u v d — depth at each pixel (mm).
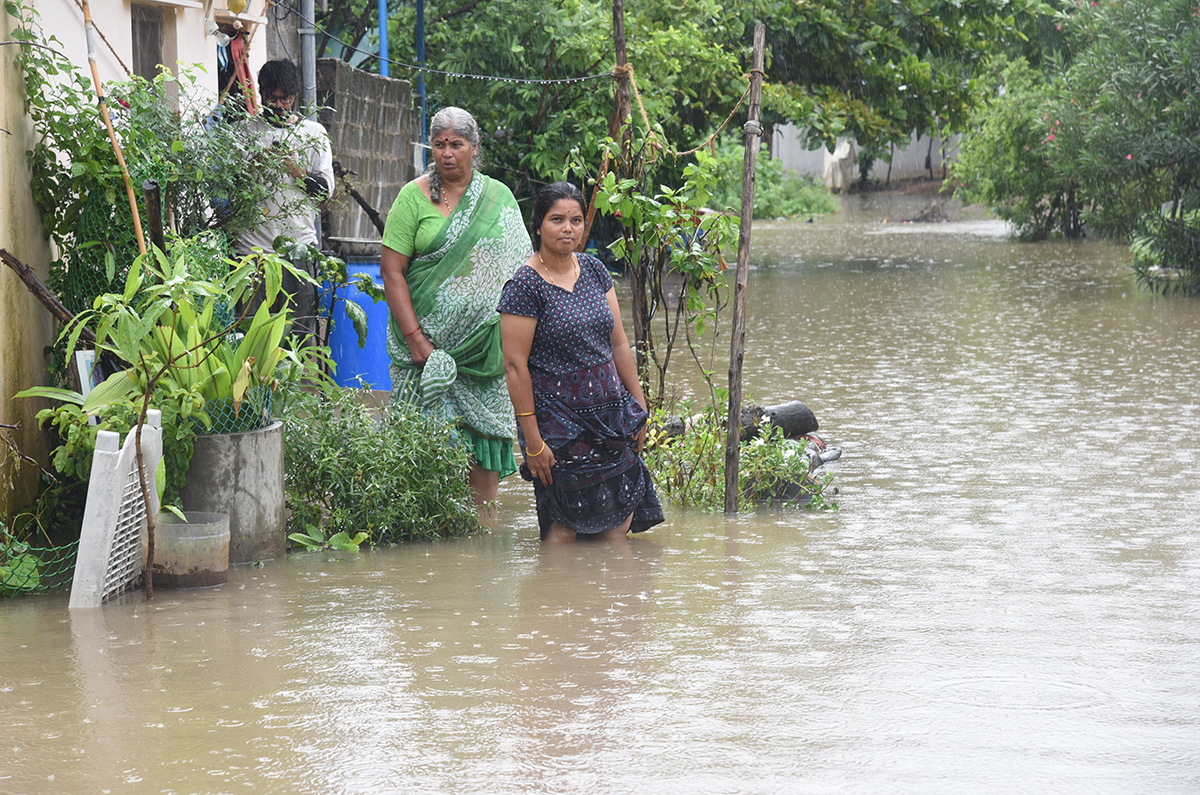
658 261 10375
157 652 5879
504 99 26656
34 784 4398
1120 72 27469
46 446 8625
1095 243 42125
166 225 8953
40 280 8602
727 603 6684
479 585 7184
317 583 7277
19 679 5504
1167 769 4422
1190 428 12570
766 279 31078
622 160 10234
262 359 7797
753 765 4469
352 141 16953
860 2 31562
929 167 74188
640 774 4402
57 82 8969
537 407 8414
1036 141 41688
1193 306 24094
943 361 17516
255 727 4895
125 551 7012
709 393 14891
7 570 7008
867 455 11469
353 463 8578
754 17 29609
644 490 8664
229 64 13672
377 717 4980
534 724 4887
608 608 6605
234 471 7707
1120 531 8492
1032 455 11344
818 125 30531
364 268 15836
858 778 4355
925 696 5156
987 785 4293
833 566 7555
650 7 27203
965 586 7020
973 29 33031
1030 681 5340
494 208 9281
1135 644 5875
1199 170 27547
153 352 7469
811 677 5406
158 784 4387
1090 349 18531
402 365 9406
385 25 19641
